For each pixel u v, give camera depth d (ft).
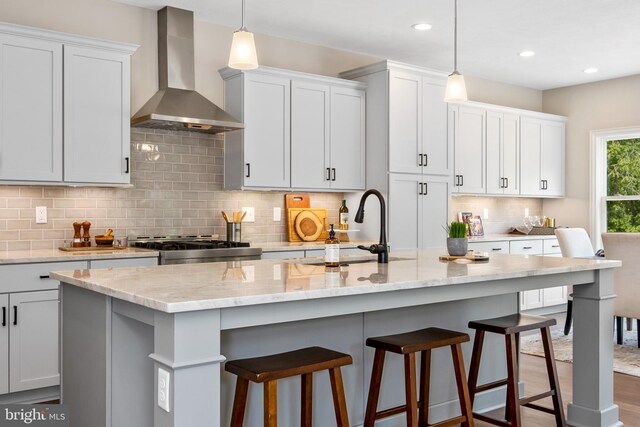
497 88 22.93
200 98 14.70
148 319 6.28
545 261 10.37
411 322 9.83
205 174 15.87
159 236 15.07
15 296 11.34
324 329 8.67
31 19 13.26
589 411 10.39
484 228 22.66
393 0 14.15
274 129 15.83
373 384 8.43
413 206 17.65
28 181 12.25
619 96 22.17
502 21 15.65
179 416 5.65
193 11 15.01
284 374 6.72
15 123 12.07
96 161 13.07
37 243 13.41
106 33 14.23
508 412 10.64
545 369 14.11
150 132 14.96
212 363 5.86
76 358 8.06
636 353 15.58
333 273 8.28
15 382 11.37
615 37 17.10
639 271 15.46
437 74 18.19
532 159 22.54
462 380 8.66
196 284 7.00
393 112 17.13
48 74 12.44
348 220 18.39
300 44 17.56
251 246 15.14
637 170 22.03
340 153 17.17
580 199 23.35
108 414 7.06
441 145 18.39
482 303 11.00
